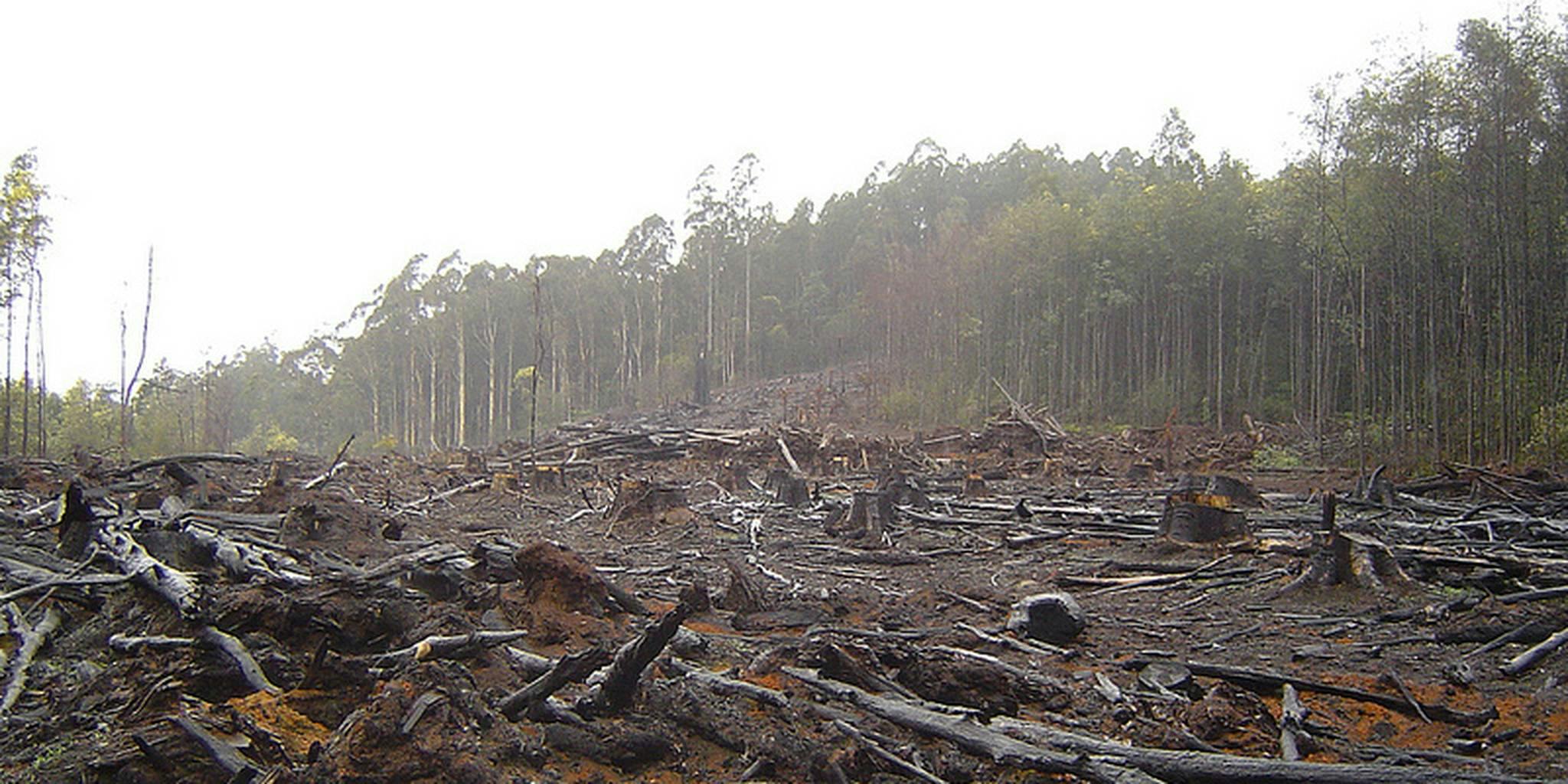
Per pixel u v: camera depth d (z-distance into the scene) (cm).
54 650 619
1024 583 1020
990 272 4403
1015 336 4338
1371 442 2550
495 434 6234
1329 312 3122
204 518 964
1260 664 700
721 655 663
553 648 633
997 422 2944
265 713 455
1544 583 896
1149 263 3912
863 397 5041
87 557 769
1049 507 1559
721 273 6938
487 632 545
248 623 539
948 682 561
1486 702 591
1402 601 873
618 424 4297
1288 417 3675
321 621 539
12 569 767
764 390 5675
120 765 411
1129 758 438
